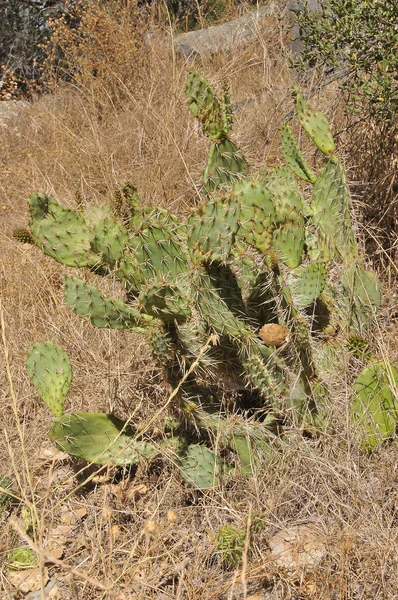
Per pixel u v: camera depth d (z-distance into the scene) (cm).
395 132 380
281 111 503
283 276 271
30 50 1022
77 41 793
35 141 638
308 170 326
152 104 611
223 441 272
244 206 237
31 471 302
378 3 363
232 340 259
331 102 438
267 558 234
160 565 247
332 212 312
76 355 361
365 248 376
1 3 1024
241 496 269
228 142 292
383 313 338
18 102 768
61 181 543
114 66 698
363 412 275
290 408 266
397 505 248
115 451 284
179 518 270
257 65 642
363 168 402
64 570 259
